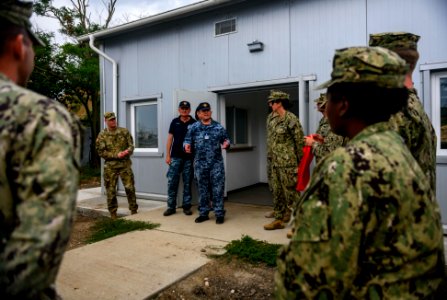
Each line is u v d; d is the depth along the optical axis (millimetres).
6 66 1035
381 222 940
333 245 940
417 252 956
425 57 4113
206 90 5988
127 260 3330
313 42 4910
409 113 1477
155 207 5988
